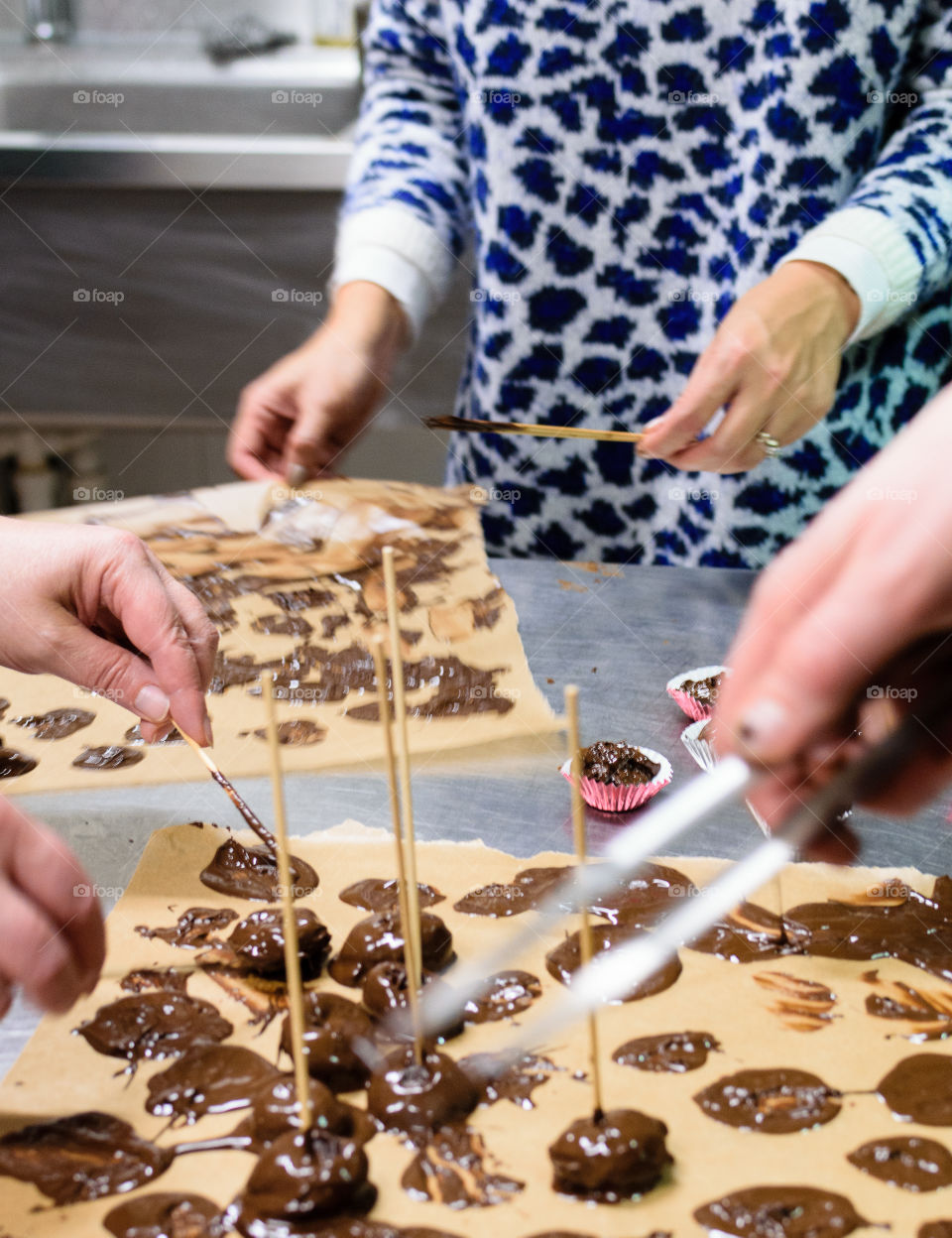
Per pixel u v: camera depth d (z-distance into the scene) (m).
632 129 1.76
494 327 1.91
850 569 0.75
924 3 1.69
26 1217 0.81
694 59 1.71
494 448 2.01
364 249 1.87
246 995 1.01
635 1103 0.90
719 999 1.00
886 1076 0.92
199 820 1.24
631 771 1.24
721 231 1.81
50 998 0.89
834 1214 0.80
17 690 1.52
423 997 0.98
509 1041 0.97
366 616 1.67
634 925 1.08
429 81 2.03
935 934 1.06
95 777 1.32
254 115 3.41
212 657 1.27
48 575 1.22
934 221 1.56
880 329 1.64
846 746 0.91
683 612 1.67
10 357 3.18
